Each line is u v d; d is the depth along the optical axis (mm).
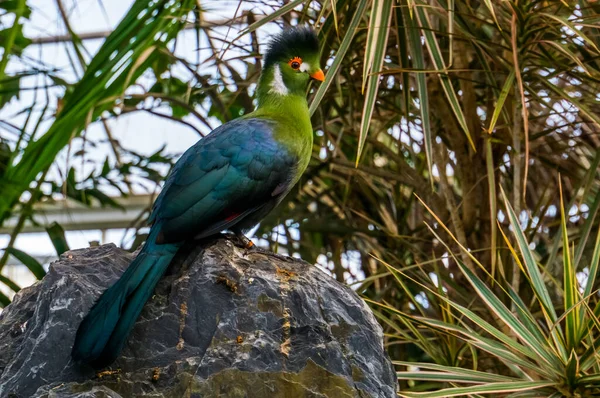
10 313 7270
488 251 11781
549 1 10570
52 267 7211
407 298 12461
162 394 6309
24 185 10117
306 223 12570
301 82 9031
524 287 11445
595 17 9688
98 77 10125
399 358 12234
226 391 6293
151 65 12375
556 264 11992
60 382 6383
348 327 6766
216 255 7176
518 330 8586
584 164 12031
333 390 6379
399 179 11812
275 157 8078
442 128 12203
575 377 8297
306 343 6594
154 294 6953
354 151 12891
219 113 13531
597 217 11875
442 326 8961
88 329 6320
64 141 10141
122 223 16453
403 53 10008
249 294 6801
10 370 6590
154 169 12875
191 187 7551
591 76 10266
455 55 11281
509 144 10883
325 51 10867
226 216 7766
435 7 9734
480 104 12219
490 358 11055
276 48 9117
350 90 11156
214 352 6465
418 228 12461
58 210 16266
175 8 11070
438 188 13031
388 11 9195
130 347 6602
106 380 6375
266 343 6523
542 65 10484
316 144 13273
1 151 12664
